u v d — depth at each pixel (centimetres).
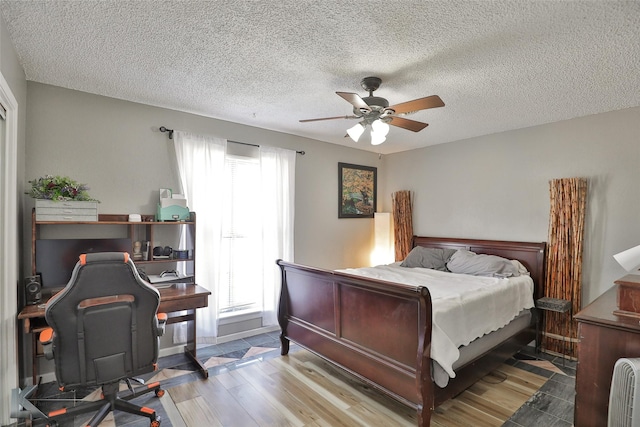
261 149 388
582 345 188
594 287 327
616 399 164
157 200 319
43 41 203
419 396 199
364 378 240
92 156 288
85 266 181
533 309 344
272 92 285
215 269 345
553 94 281
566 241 339
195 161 336
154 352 211
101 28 189
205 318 339
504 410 237
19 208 237
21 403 210
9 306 208
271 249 393
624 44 199
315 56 221
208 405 239
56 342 182
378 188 531
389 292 219
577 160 340
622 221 313
